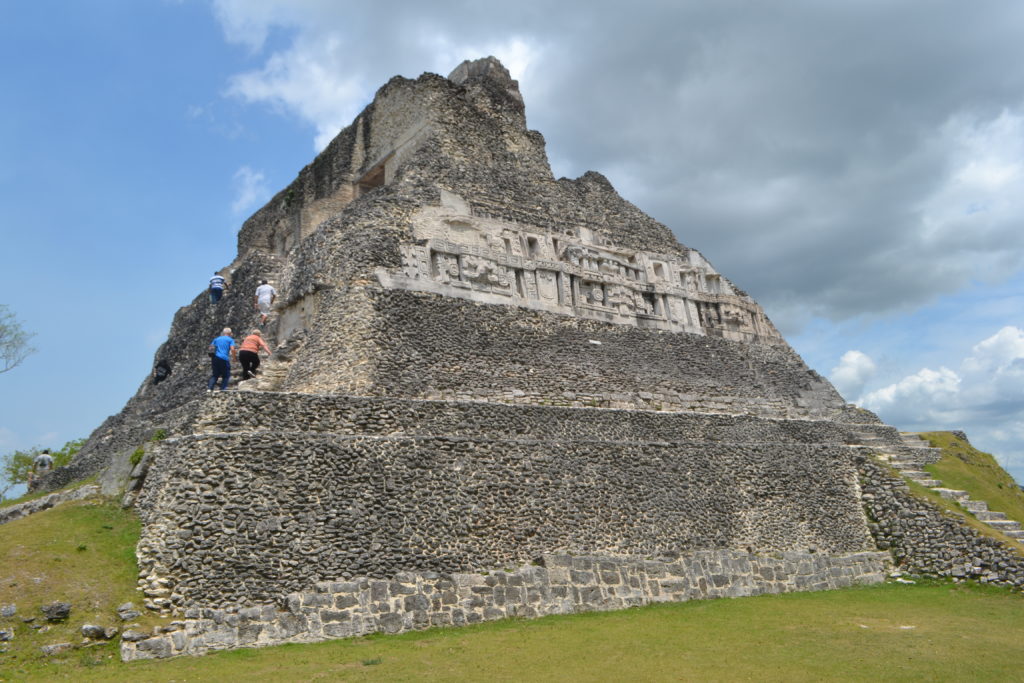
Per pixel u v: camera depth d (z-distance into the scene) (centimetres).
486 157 2978
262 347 2192
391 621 1521
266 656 1320
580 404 2445
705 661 1305
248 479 1538
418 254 2445
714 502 2150
